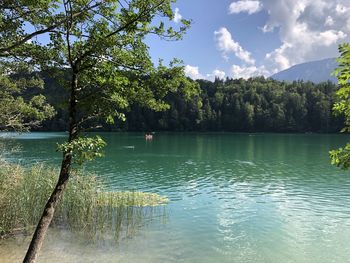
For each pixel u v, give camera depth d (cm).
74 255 1405
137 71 970
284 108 14738
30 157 4800
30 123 2614
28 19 932
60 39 931
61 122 12412
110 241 1565
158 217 1964
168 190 2795
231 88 16738
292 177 3481
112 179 3278
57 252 1428
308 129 14388
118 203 2134
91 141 864
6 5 914
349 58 556
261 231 1777
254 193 2712
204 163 4544
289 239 1664
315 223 1925
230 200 2466
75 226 1698
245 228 1820
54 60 953
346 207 2280
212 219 1970
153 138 10250
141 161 4681
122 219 1862
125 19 905
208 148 6894
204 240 1625
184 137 11025
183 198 2502
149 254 1445
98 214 1877
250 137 11256
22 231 1617
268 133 14288
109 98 934
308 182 3203
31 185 1842
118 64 955
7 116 2448
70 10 856
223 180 3300
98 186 2417
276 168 4116
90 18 932
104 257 1398
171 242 1585
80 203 1795
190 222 1898
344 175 3594
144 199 2369
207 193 2694
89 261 1356
